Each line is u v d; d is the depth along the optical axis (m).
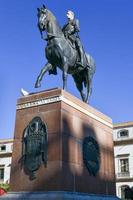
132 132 39.09
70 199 8.06
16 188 8.84
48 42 10.10
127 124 39.69
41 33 10.02
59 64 10.15
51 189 8.28
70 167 8.78
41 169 8.63
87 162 9.57
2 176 44.06
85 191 9.16
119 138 39.59
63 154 8.63
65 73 9.84
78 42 10.73
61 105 9.11
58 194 8.02
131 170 37.94
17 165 9.09
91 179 9.60
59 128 8.84
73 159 8.99
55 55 9.94
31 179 8.70
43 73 10.02
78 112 9.83
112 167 11.01
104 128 11.12
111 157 11.13
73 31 10.77
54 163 8.51
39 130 9.09
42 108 9.38
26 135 9.26
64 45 10.03
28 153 8.98
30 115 9.51
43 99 9.47
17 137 9.45
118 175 38.50
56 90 9.37
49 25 10.00
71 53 10.30
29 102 9.69
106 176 10.48
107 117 11.54
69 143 9.01
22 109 9.74
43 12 10.02
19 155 9.19
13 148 9.38
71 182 8.65
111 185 10.64
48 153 8.70
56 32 10.04
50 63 10.22
